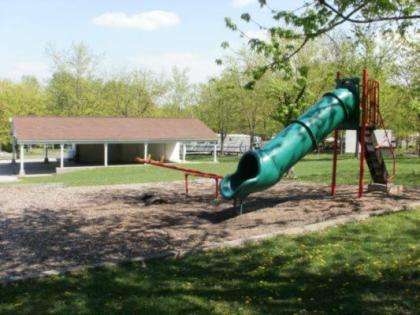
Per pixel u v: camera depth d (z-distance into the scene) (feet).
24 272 22.03
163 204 41.11
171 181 62.85
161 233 29.25
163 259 23.70
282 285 19.44
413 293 17.93
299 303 17.37
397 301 17.17
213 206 39.06
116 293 18.94
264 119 136.87
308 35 29.37
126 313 16.83
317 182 54.19
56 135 105.29
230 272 21.42
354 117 38.96
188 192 49.24
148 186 56.34
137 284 19.98
